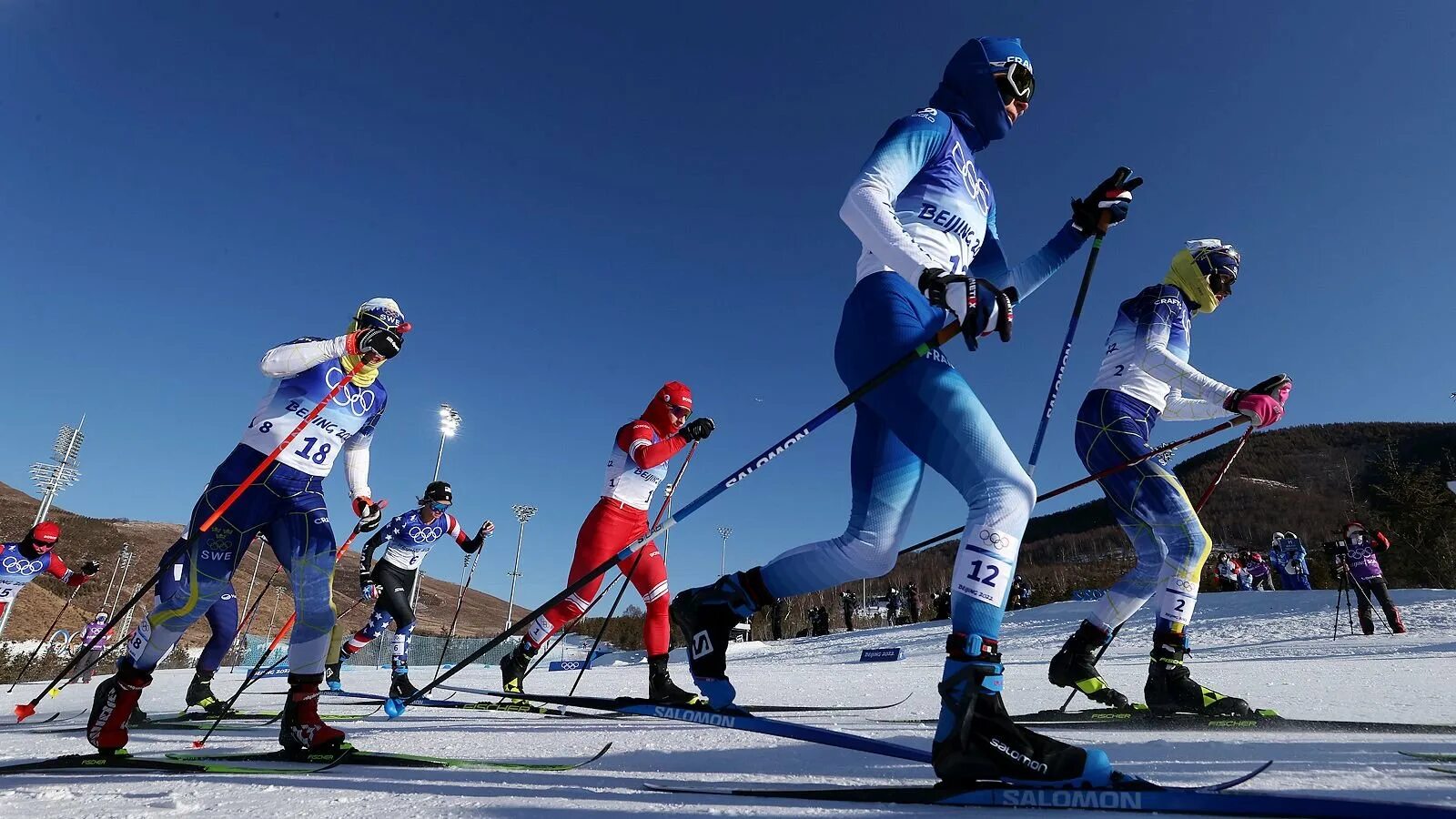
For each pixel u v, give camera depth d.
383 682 9.68
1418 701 3.59
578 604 4.73
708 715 2.22
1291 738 2.47
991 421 1.85
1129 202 2.40
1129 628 13.69
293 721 2.42
